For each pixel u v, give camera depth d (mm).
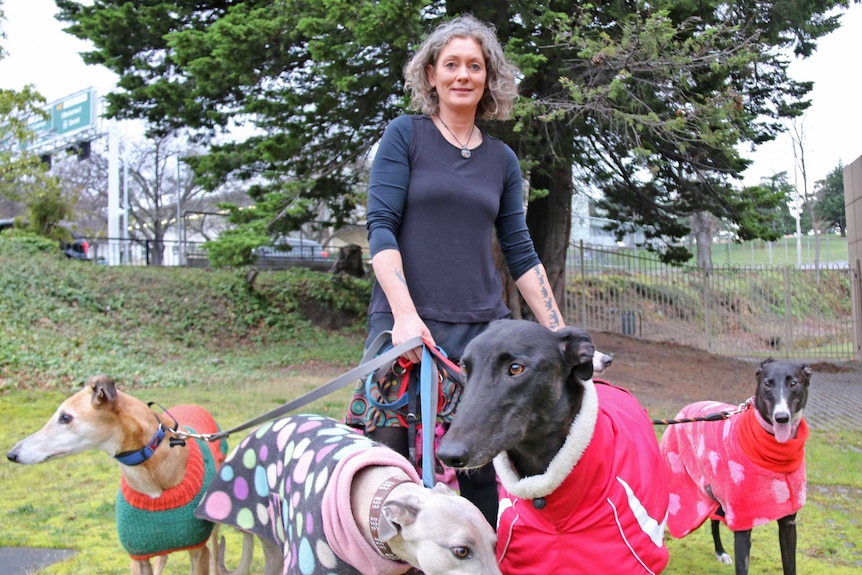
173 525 3713
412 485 2752
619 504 2490
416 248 3145
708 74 11680
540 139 12047
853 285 18219
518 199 3402
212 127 14438
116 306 15414
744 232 14555
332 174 14266
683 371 14297
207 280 17812
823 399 11969
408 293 3031
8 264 15555
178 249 26266
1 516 5672
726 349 18484
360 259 20188
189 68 11812
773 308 19516
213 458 4141
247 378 12562
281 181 13500
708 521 5934
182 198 37844
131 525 3715
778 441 3914
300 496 2959
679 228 15789
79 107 27844
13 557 4852
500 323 2473
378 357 2914
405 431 3258
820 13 13508
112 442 3688
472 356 2389
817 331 19547
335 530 2719
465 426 2254
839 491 6484
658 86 11281
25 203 21500
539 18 11141
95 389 3666
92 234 25516
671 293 20625
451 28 3172
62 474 6910
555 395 2383
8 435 8195
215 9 14297
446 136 3205
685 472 4602
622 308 19062
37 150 30109
